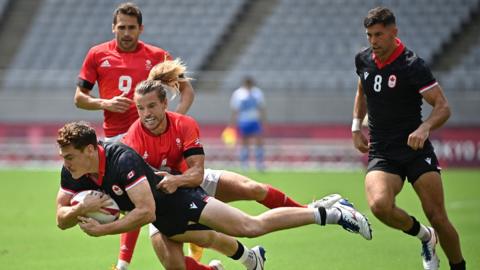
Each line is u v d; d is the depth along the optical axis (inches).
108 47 1235.2
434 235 1127.0
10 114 3651.6
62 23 4185.5
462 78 3538.4
